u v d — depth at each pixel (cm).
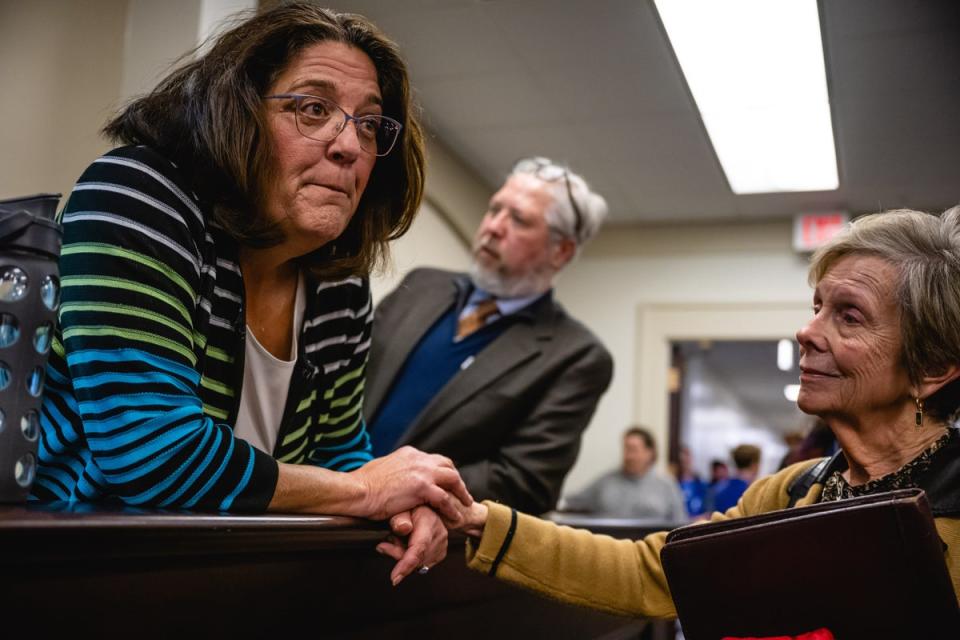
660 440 589
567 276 621
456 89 409
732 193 530
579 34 347
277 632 97
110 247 98
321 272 127
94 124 240
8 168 240
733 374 1325
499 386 214
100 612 74
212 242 112
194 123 109
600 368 221
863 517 87
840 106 393
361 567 111
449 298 243
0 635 66
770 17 325
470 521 125
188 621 84
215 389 116
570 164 498
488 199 548
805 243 555
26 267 85
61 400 103
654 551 129
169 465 95
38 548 65
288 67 114
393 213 135
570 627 187
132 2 244
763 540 92
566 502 541
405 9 330
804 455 225
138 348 97
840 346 109
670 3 320
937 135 416
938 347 105
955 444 105
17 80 243
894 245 109
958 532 102
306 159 112
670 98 404
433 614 132
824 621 89
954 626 84
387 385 227
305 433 134
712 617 95
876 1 306
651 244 607
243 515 91
